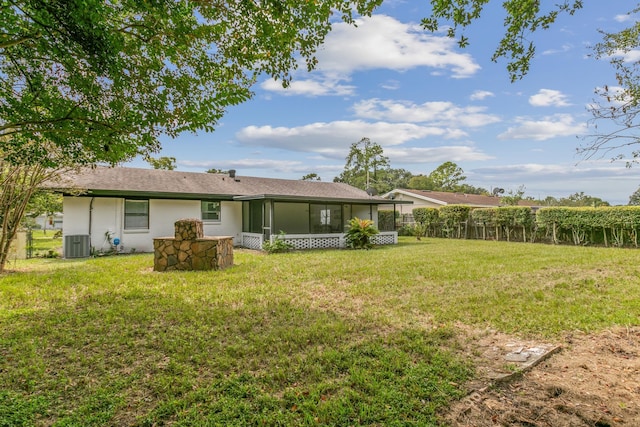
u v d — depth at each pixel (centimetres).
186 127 411
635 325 414
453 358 314
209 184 1537
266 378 276
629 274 734
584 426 220
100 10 282
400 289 603
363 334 380
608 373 294
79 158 432
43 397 248
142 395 254
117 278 693
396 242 1641
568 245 1430
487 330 395
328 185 2112
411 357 318
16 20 289
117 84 358
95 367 299
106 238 1196
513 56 344
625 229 1313
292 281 673
